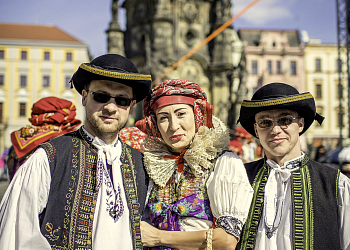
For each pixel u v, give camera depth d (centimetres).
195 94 233
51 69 3353
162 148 245
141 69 2977
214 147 235
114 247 191
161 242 208
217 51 3031
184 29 3006
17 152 293
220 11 3073
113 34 3011
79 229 187
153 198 232
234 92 3139
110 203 198
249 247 214
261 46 3397
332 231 203
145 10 3008
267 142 225
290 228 210
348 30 1289
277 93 219
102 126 203
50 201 186
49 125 320
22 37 3397
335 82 3372
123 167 216
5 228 173
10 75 3316
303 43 3512
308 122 237
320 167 225
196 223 219
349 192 207
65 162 197
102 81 201
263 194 226
